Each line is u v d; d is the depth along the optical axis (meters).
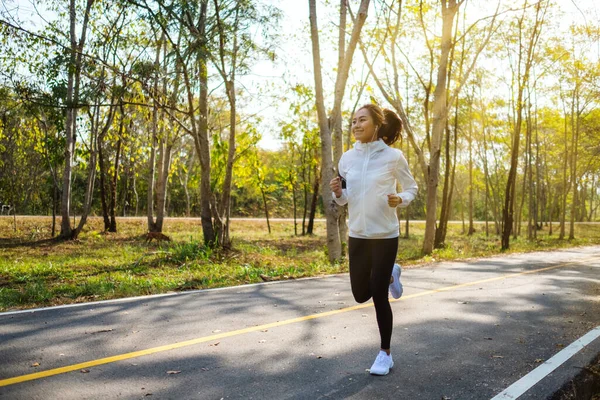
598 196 83.50
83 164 22.67
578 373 3.81
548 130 37.94
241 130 23.58
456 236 36.81
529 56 21.75
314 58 12.34
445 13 16.27
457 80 22.41
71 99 12.86
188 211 46.31
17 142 22.59
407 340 4.69
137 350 4.21
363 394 3.30
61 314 5.66
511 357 4.21
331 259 12.58
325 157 12.59
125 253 14.70
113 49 14.52
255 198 61.25
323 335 4.80
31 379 3.46
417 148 16.95
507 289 8.16
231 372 3.70
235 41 12.84
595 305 6.79
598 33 19.31
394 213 3.74
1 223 24.52
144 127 21.92
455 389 3.43
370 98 18.58
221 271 10.38
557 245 26.80
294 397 3.23
